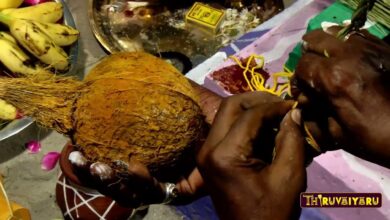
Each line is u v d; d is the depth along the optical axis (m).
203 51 1.46
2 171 1.27
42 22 1.29
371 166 0.89
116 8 1.53
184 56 1.45
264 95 0.64
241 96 0.64
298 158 0.55
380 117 0.53
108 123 0.70
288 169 0.55
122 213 1.09
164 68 0.75
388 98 0.53
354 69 0.54
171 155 0.72
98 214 1.06
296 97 0.66
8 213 0.99
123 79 0.72
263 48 1.12
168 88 0.72
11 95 0.80
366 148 0.55
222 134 0.61
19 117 1.16
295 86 0.65
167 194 0.73
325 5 1.16
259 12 1.51
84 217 1.07
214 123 0.62
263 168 0.56
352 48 0.55
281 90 0.96
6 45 1.21
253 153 0.57
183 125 0.71
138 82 0.71
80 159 0.70
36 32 1.21
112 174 0.68
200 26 1.49
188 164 0.77
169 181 0.78
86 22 1.57
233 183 0.55
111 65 0.75
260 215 0.54
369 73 0.54
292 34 1.13
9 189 1.25
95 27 1.48
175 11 1.53
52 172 1.27
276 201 0.54
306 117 0.63
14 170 1.27
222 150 0.56
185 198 0.77
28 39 1.20
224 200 0.56
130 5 1.53
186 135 0.72
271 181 0.54
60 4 1.38
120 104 0.70
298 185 0.55
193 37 1.49
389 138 0.53
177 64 1.43
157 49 1.46
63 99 0.77
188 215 1.08
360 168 0.89
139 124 0.69
